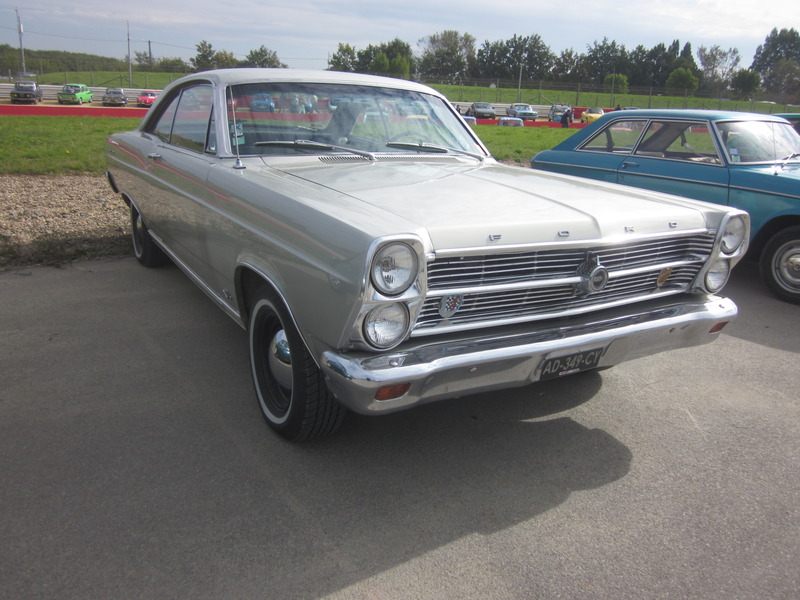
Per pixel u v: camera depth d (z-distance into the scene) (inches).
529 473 106.3
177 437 112.3
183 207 143.0
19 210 282.7
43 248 227.0
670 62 3668.8
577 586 81.4
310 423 104.0
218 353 147.8
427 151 146.0
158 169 161.3
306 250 90.8
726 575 84.3
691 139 234.2
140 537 86.8
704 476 107.3
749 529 93.8
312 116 138.0
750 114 241.9
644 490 102.8
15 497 94.0
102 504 93.4
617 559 86.7
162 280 201.5
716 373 149.5
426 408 127.7
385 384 82.4
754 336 175.5
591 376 146.3
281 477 102.0
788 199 204.5
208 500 95.3
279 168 122.8
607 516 95.8
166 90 177.8
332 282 84.7
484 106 1839.3
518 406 130.2
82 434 111.8
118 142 203.6
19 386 128.5
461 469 106.7
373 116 145.2
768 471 109.3
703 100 2539.4
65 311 171.8
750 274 247.1
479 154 154.1
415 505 96.6
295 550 85.7
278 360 108.2
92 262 220.5
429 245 84.8
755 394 138.8
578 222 97.3
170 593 77.4
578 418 126.0
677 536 91.8
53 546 84.4
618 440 118.2
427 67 3757.4
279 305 101.6
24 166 396.8
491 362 89.5
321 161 129.7
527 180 125.5
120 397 125.7
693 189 229.5
